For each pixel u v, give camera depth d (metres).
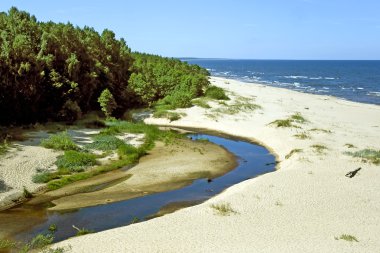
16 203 24.31
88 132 41.75
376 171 29.80
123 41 65.06
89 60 50.00
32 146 33.81
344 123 49.88
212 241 18.28
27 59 40.47
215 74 179.12
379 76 165.00
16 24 45.22
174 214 21.56
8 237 19.53
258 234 19.09
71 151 32.97
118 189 27.11
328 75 175.50
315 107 62.69
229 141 42.50
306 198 24.02
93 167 31.44
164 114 53.03
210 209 22.17
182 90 64.06
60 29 48.69
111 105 49.19
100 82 51.97
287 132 43.00
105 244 17.91
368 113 58.16
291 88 106.31
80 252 17.16
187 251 17.30
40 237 18.94
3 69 38.50
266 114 54.50
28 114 41.12
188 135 45.19
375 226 20.42
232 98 64.38
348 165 31.19
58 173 29.28
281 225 20.19
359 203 23.50
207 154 36.72
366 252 17.47
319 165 31.06
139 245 17.81
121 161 33.06
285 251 17.36
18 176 27.66
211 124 49.66
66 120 44.34
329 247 17.84
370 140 40.38
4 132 37.00
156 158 34.88
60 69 45.47
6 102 38.94
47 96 43.53
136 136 41.97
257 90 82.81
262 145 40.75
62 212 22.98
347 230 19.84
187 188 27.55
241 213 21.67
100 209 23.48
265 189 25.50
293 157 33.75
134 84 57.78
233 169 32.38
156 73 70.44
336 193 25.02
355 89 105.50
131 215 22.62
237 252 17.22
